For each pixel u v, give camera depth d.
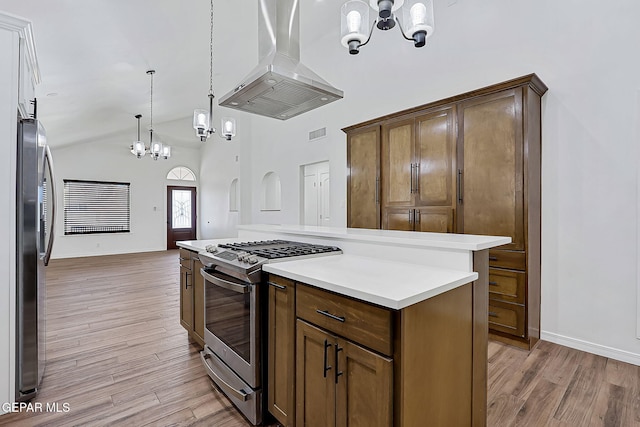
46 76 3.75
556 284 2.73
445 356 1.32
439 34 3.51
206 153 9.12
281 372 1.60
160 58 4.21
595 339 2.55
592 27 2.55
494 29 3.08
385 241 1.84
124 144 8.32
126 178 8.36
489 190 2.75
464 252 1.51
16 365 1.89
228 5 3.42
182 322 2.90
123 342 2.78
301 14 4.29
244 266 1.71
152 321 3.30
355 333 1.24
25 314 1.92
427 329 1.22
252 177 7.00
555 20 2.72
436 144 3.10
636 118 2.36
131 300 4.04
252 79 2.04
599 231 2.53
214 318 2.08
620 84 2.43
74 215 7.68
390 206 3.52
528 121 2.55
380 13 1.69
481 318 1.57
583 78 2.59
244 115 7.10
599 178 2.52
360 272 1.50
